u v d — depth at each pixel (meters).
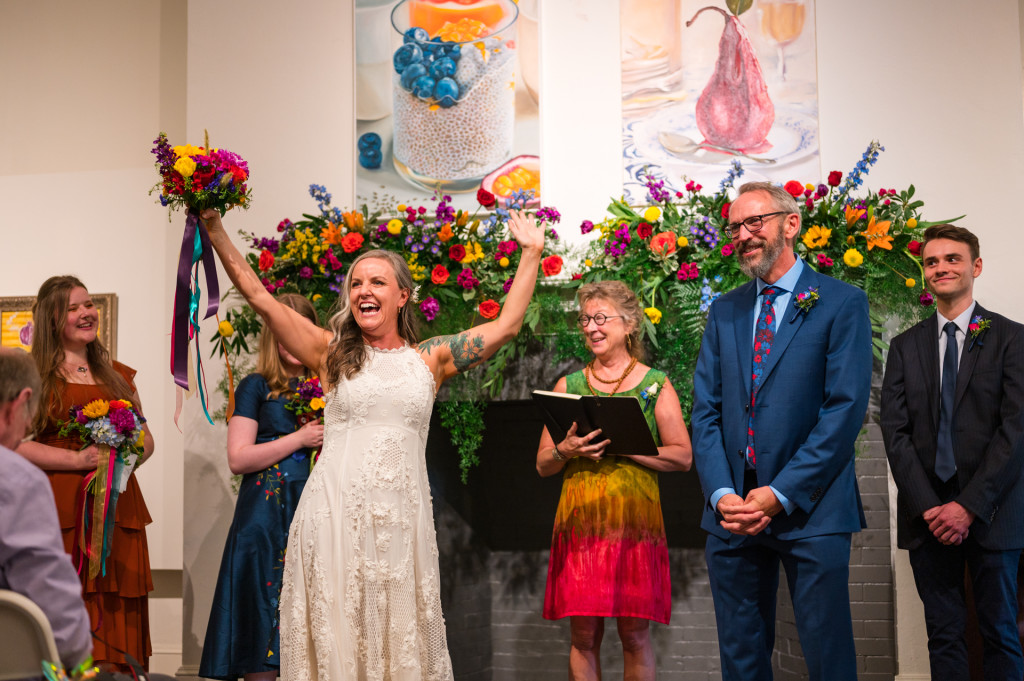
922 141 4.26
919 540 3.33
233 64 4.75
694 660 4.48
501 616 4.68
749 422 2.86
